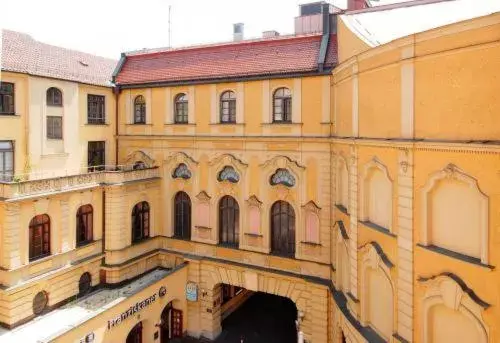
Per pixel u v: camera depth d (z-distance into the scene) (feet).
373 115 51.93
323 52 74.33
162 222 92.48
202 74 85.35
